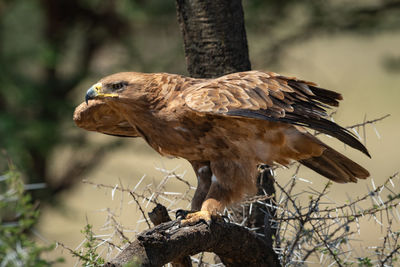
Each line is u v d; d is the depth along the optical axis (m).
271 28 25.33
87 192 30.84
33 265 5.26
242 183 10.13
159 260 7.24
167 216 8.59
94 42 27.41
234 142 10.05
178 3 11.46
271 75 9.98
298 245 9.98
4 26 26.62
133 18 25.44
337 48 30.31
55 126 24.97
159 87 10.18
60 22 27.02
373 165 38.34
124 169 29.59
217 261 11.18
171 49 26.73
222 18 11.12
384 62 25.55
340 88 29.67
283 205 10.17
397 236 9.39
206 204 9.84
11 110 25.92
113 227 9.77
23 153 23.52
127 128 12.09
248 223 11.04
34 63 26.22
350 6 24.48
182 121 9.98
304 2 24.69
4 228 5.25
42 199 26.39
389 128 43.69
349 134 9.63
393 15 24.16
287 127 10.08
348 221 9.47
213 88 9.76
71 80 26.59
